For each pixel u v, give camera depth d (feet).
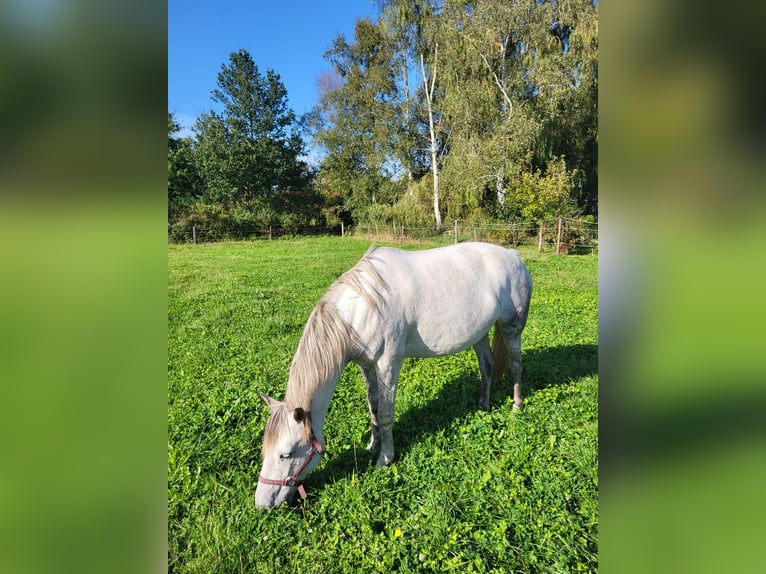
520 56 58.39
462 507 8.82
